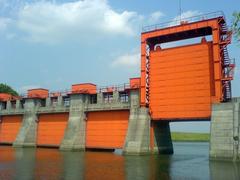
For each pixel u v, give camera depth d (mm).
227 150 47188
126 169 39000
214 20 53688
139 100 61406
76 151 67438
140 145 57531
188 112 55531
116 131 65312
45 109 79062
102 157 54531
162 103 58781
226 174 35062
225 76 52719
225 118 48406
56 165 42812
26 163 45031
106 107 66938
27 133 79625
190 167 41531
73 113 71312
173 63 58594
